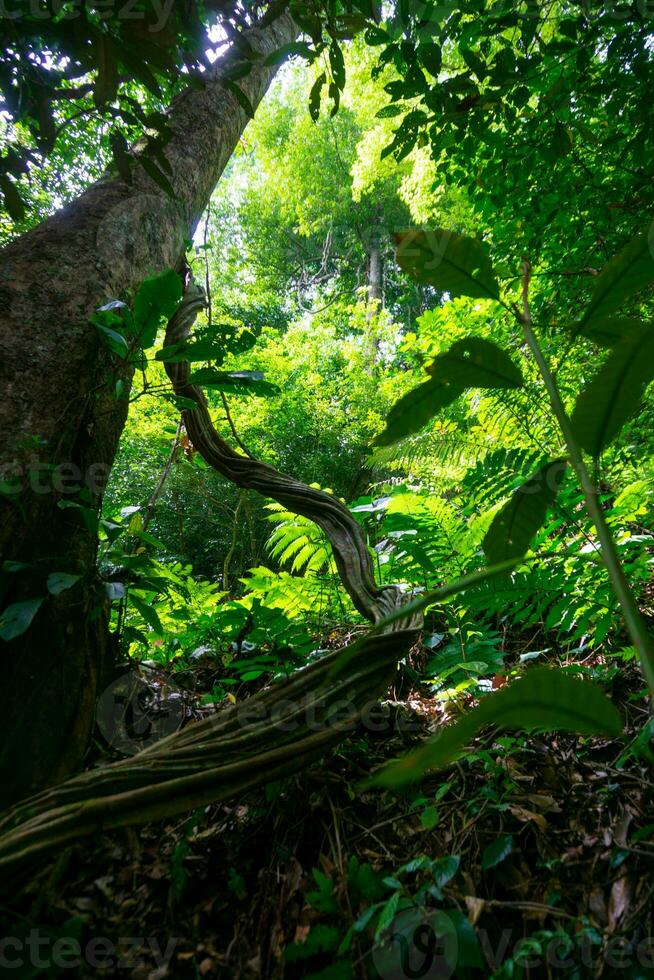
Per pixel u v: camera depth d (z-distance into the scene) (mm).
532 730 1219
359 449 7566
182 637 1920
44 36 1287
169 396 1526
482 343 827
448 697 1474
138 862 1013
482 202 2654
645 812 1025
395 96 1854
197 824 1081
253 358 7410
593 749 1246
